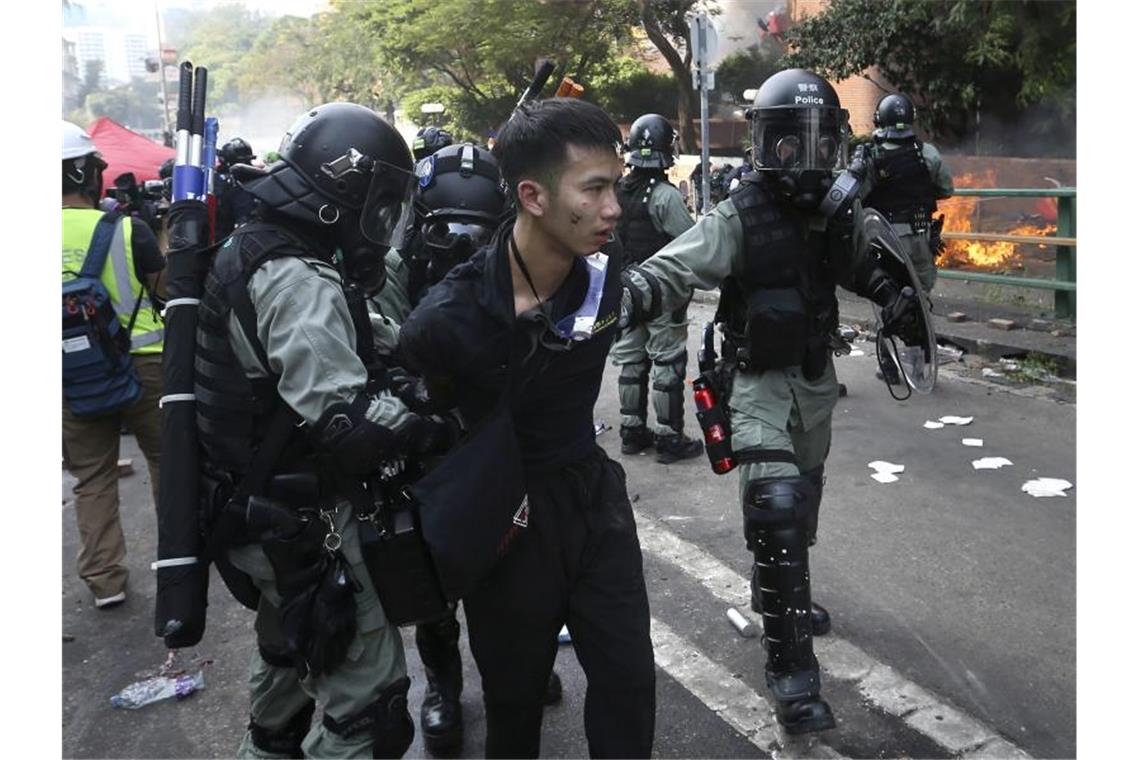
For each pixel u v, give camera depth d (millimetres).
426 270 2863
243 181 2234
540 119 1807
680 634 3443
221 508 2133
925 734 2768
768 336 2748
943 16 10539
